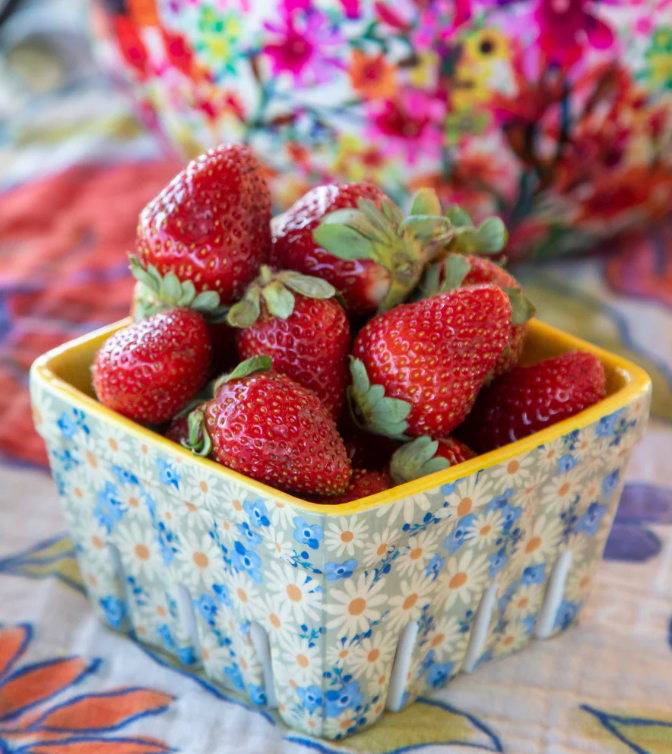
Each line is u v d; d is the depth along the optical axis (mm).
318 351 406
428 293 423
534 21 536
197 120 605
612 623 467
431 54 543
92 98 965
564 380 421
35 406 425
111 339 413
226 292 419
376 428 408
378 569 386
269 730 425
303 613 390
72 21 989
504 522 409
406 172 583
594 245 690
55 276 688
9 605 473
